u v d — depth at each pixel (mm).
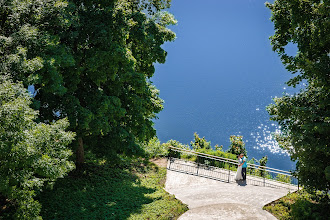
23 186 7434
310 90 11508
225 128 39812
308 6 10945
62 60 10078
